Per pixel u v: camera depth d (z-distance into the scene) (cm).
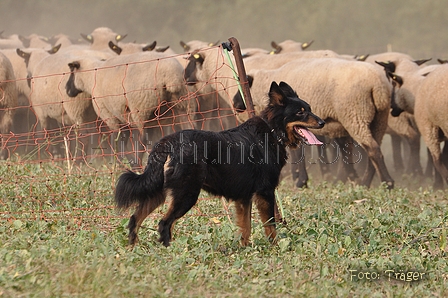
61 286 631
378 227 974
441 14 4853
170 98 1608
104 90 1691
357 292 710
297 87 1598
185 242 839
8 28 5381
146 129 1611
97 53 2164
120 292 633
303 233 934
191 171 829
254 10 5294
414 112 1630
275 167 899
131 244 834
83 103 1839
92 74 1756
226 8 5406
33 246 789
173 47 5181
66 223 964
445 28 4819
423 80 1619
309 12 5188
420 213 1115
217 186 866
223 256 817
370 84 1502
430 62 4353
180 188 828
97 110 1764
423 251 880
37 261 705
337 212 1073
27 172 1284
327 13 5097
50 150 1961
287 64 1681
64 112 1931
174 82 1573
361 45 4900
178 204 832
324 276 745
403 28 4894
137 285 654
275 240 890
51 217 1001
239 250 856
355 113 1515
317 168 1959
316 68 1575
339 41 4950
